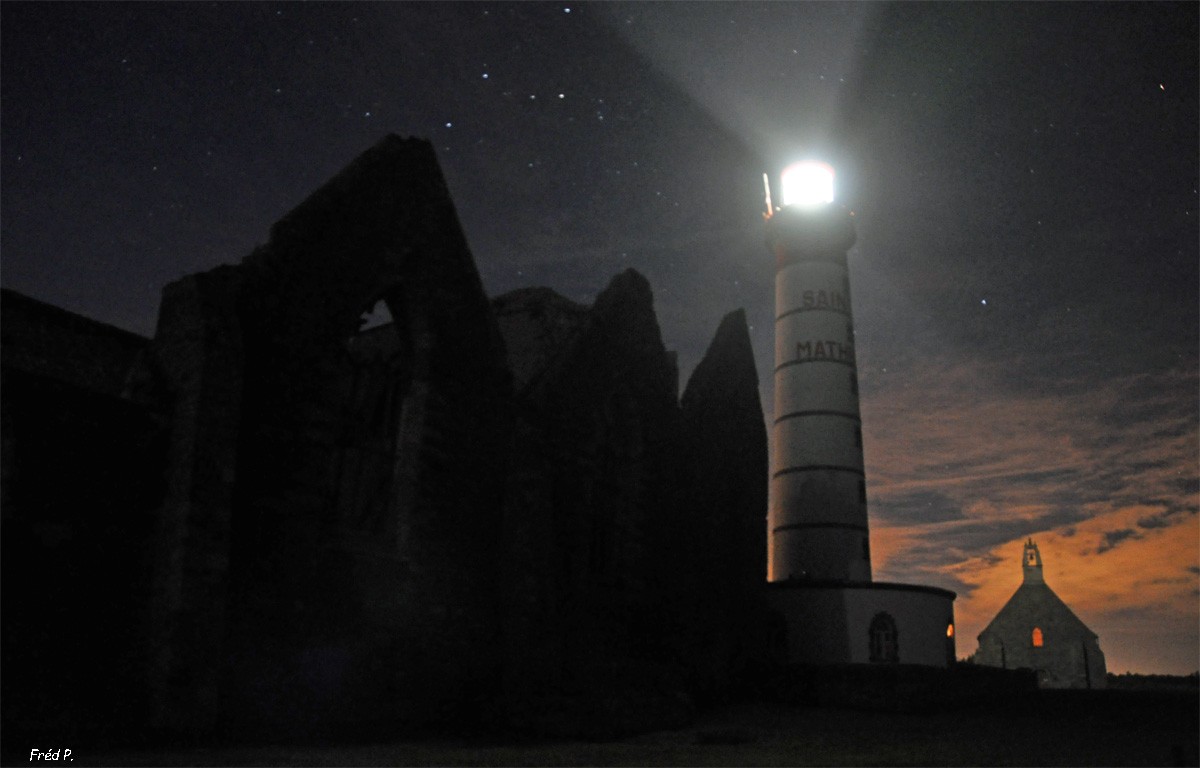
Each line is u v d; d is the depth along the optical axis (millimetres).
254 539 13258
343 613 14383
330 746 12391
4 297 16516
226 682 12445
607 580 20438
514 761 11398
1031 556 51875
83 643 11227
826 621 26000
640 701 16984
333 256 15266
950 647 27406
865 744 14734
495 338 18656
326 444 14695
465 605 16703
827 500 32219
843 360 34000
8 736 10133
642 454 21953
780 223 36094
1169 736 15867
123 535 11914
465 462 17281
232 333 13148
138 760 9859
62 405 11625
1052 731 16938
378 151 16531
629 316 22672
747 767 11398
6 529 10727
